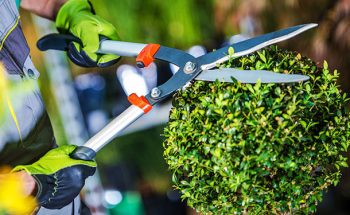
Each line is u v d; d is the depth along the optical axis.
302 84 2.27
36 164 2.34
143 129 4.96
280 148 2.18
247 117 2.19
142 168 5.06
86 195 4.14
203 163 2.26
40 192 2.28
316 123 2.22
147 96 2.38
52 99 4.33
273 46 2.43
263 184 2.21
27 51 2.62
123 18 4.69
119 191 4.79
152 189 5.06
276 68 2.31
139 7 4.72
